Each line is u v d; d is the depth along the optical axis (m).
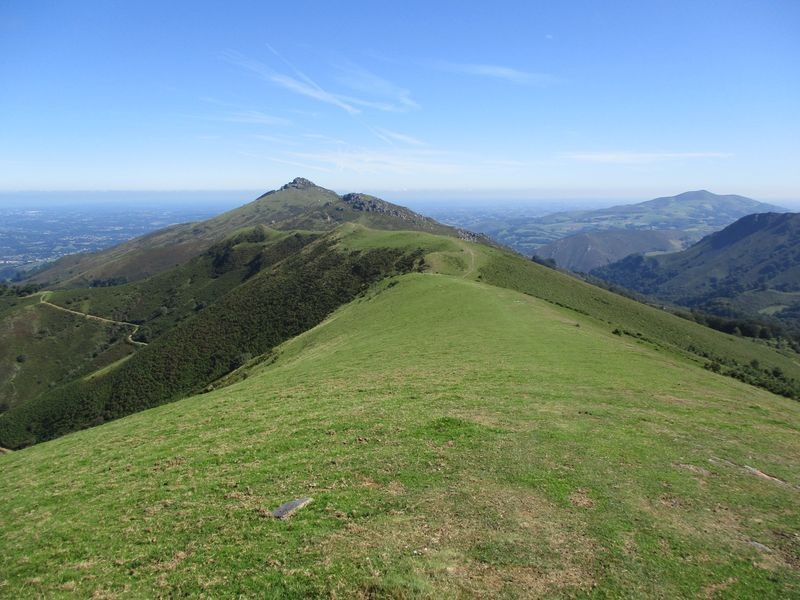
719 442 19.38
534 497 13.99
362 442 18.84
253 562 11.52
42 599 11.06
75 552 13.02
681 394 26.80
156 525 13.94
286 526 12.95
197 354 99.19
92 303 190.62
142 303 195.50
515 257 129.75
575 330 46.47
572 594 10.01
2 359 149.88
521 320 48.78
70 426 87.94
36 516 15.85
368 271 117.56
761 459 17.83
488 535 12.04
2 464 25.09
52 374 148.50
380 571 10.67
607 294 112.25
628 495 14.29
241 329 104.88
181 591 10.77
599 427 20.27
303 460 17.53
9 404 134.50
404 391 26.86
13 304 182.38
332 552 11.56
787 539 12.33
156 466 19.00
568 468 16.02
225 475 17.03
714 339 98.50
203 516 14.12
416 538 11.97
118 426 29.75
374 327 54.34
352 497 14.30
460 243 130.88
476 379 28.56
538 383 27.41
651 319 99.50
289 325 100.38
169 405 36.03
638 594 10.06
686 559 11.29
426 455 17.12
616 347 40.16
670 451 17.97
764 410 25.11
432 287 69.00
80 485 18.19
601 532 12.24
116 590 11.13
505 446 17.80
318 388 30.25
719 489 15.04
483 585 10.20
